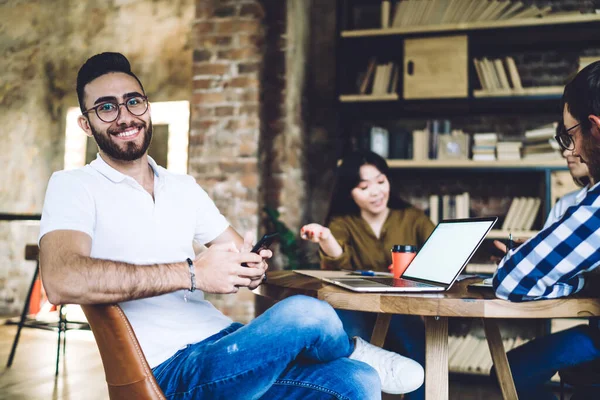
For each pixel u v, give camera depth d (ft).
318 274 6.01
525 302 4.14
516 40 11.24
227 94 11.74
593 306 4.17
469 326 11.07
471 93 10.74
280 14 12.15
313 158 13.01
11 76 17.24
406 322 6.97
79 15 16.78
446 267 4.86
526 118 11.80
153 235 4.62
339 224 8.40
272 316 4.01
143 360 3.68
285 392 4.08
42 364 10.79
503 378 5.44
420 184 12.25
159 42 16.16
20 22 17.21
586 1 11.60
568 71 11.59
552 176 10.34
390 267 6.67
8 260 16.79
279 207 12.11
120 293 3.68
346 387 3.97
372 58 11.51
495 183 11.88
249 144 11.60
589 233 4.01
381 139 11.19
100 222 4.40
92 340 13.19
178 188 5.01
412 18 11.08
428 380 4.72
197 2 11.96
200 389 3.92
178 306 4.50
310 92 13.12
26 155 16.99
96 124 4.70
